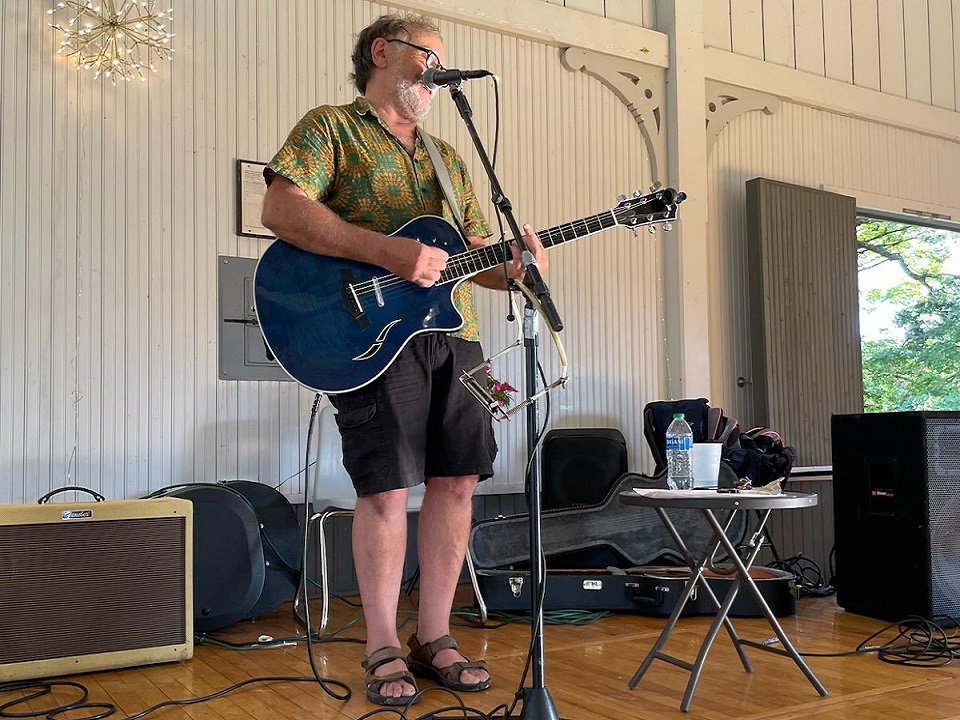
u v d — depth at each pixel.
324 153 2.27
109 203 3.58
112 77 3.61
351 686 2.44
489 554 3.72
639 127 4.95
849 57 5.81
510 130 4.52
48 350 3.44
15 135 3.43
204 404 3.72
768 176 5.40
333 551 3.99
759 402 5.07
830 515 5.00
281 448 3.87
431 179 2.41
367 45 2.39
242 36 3.88
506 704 2.20
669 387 4.93
